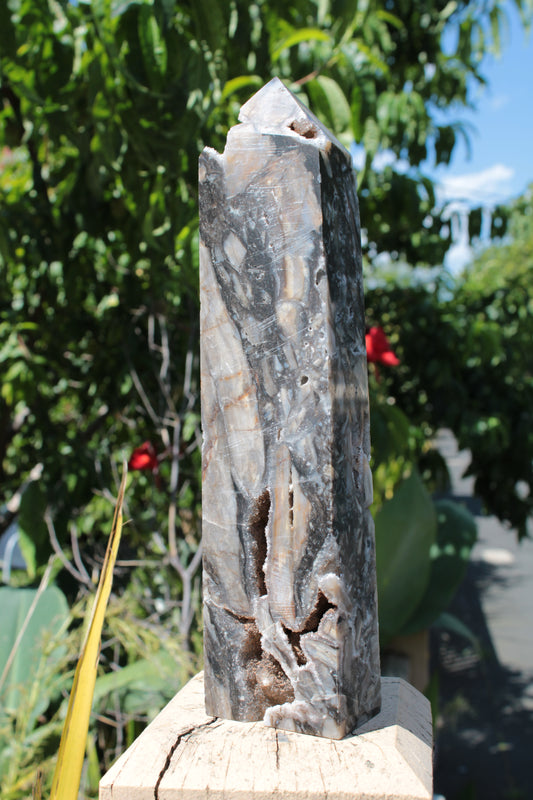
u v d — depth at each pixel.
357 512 0.26
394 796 0.22
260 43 0.53
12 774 0.42
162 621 0.61
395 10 0.78
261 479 0.25
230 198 0.26
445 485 1.02
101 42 0.43
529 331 1.04
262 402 0.25
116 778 0.22
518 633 1.73
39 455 0.68
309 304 0.25
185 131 0.45
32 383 0.63
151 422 0.68
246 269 0.25
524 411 0.99
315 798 0.22
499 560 2.61
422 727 0.26
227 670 0.26
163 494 0.66
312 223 0.25
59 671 0.53
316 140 0.25
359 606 0.26
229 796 0.22
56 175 0.68
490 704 1.31
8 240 0.57
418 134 0.62
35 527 0.62
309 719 0.25
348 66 0.52
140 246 0.64
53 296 0.71
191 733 0.25
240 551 0.26
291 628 0.25
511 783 1.01
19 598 0.61
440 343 0.91
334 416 0.25
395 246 0.97
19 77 0.49
